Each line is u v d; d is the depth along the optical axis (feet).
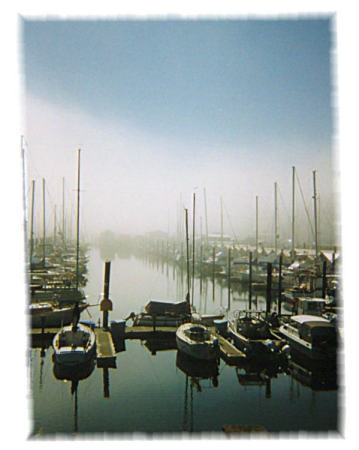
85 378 65.51
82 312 118.52
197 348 70.85
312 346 70.79
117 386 61.87
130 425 48.14
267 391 61.36
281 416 51.39
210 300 148.56
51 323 93.35
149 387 61.82
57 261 197.77
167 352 80.94
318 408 54.29
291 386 63.57
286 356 73.26
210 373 69.51
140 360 75.56
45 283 131.34
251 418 51.03
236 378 67.10
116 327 88.33
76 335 70.85
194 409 53.11
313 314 102.68
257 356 72.90
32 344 82.38
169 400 56.34
